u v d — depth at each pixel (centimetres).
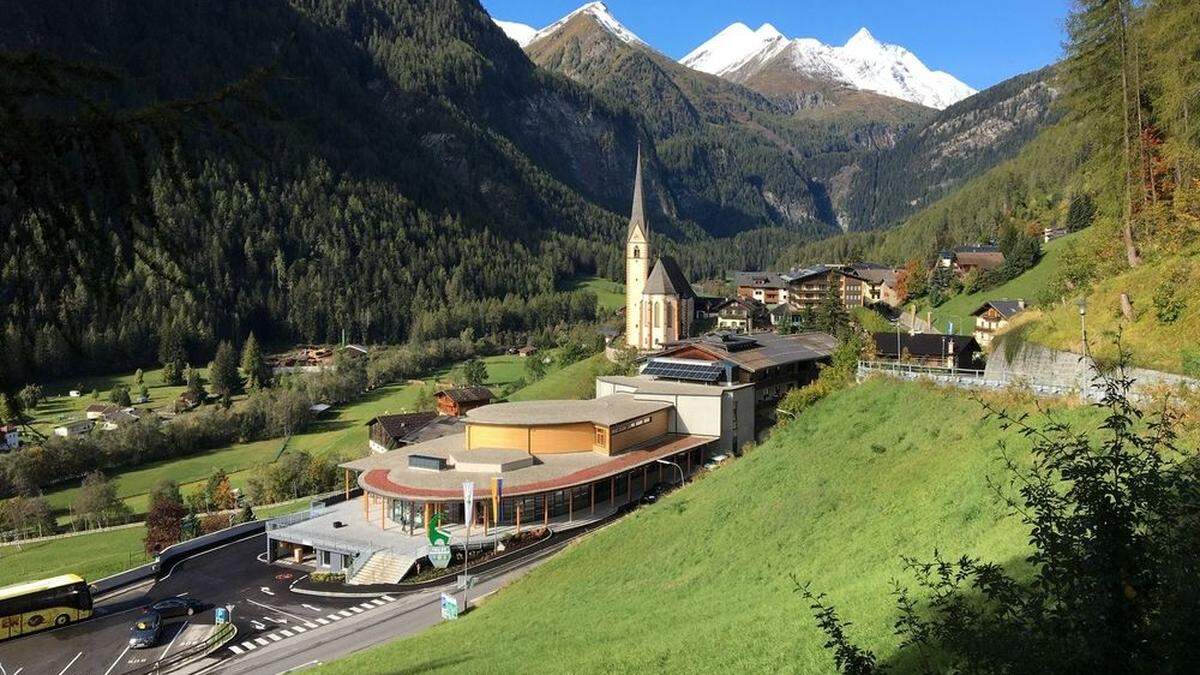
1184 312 3456
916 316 14525
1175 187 4784
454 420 9612
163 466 10894
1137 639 951
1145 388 2822
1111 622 965
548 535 6019
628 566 4025
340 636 4522
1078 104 5481
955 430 3588
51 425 11275
